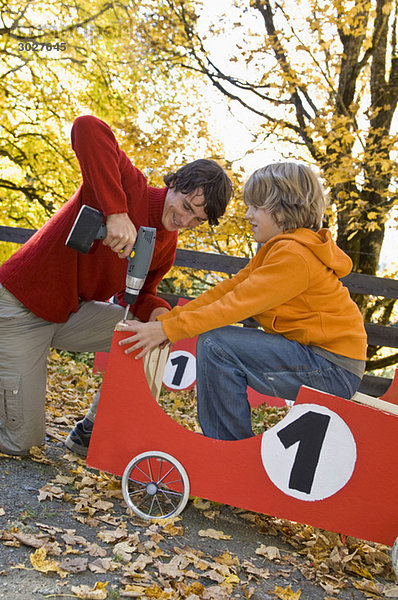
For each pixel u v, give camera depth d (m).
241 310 1.88
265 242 2.15
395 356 7.04
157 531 1.85
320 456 1.84
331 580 1.75
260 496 1.90
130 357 2.02
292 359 1.95
